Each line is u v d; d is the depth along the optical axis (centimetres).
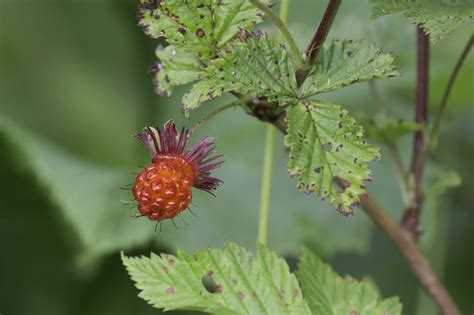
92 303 90
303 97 58
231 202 82
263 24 70
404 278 87
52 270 90
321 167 57
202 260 60
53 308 90
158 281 59
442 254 83
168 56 60
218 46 58
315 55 58
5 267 90
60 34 100
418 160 66
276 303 60
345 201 57
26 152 78
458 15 58
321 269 62
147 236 79
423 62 66
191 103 58
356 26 71
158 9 58
